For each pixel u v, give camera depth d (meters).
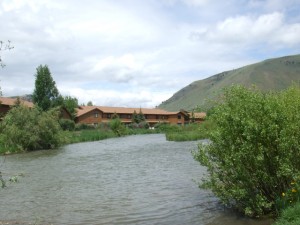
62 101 98.00
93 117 111.88
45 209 15.04
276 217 11.27
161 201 15.54
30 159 35.59
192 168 25.22
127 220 13.02
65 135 58.47
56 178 22.95
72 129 83.88
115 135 81.25
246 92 12.39
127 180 21.42
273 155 11.41
